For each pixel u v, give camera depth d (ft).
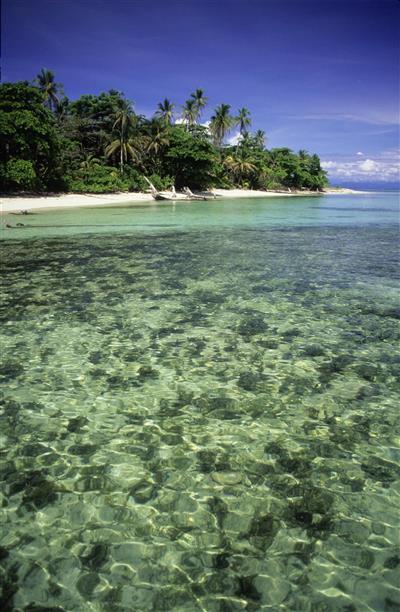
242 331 24.89
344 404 17.04
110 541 10.53
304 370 19.99
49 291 32.86
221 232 69.62
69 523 11.07
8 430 15.15
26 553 10.16
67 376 19.22
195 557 10.09
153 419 15.97
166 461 13.62
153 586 9.35
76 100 196.54
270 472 13.14
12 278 36.96
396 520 11.27
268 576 9.61
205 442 14.62
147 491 12.28
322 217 103.76
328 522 11.18
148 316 27.30
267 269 41.39
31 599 9.02
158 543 10.48
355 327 25.66
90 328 25.09
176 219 90.07
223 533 10.80
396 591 9.30
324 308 29.27
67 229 70.64
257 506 11.73
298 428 15.44
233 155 255.91
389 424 15.72
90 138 196.54
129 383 18.65
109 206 130.11
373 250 52.95
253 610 8.83
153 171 202.59
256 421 15.87
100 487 12.41
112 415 16.20
